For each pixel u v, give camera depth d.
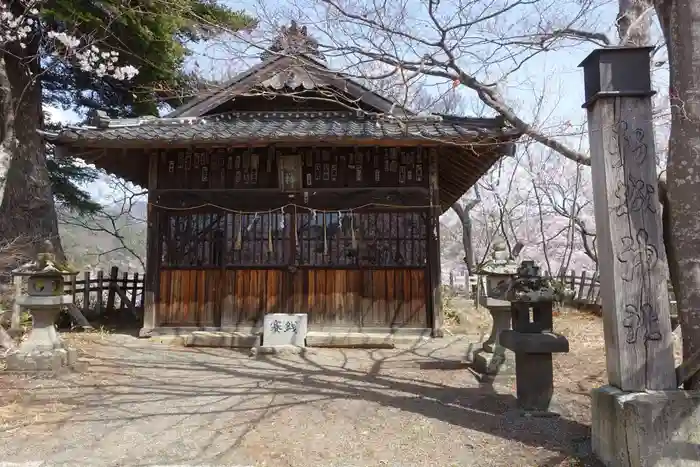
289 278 10.10
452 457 4.34
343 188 10.12
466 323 12.20
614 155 3.99
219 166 10.20
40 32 10.94
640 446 3.63
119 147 9.16
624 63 4.03
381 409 5.52
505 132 8.11
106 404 5.68
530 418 5.15
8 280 10.56
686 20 3.96
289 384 6.58
